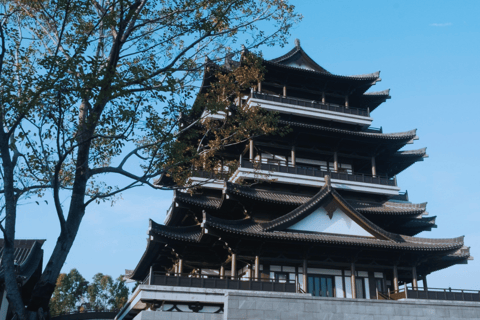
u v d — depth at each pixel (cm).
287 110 4919
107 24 1535
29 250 3938
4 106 1505
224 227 3494
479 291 3941
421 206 4628
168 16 1792
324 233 3888
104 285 11488
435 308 3269
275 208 4178
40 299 1392
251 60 2295
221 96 2166
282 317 2969
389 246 3881
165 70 1803
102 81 1442
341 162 5144
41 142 1525
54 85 1410
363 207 4594
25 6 1784
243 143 4728
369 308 3138
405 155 5312
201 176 4262
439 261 4444
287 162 4878
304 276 3794
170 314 3206
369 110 5919
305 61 5516
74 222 1530
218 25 1872
